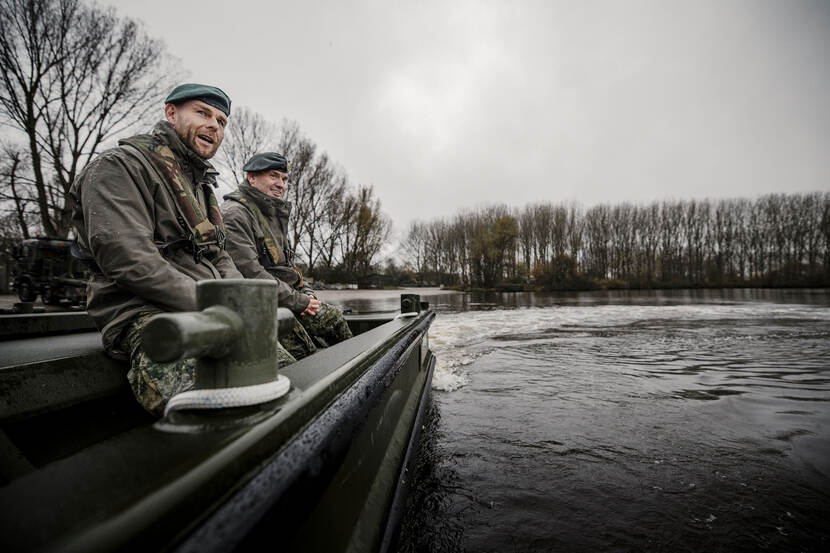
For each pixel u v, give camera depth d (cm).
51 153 1638
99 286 142
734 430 242
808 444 221
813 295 2908
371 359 119
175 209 159
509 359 475
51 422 113
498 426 249
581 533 143
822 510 157
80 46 1576
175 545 39
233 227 266
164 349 48
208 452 49
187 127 173
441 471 190
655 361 460
